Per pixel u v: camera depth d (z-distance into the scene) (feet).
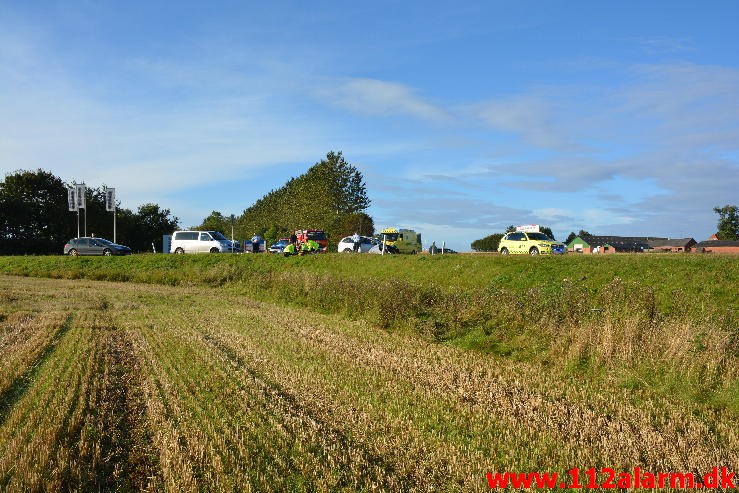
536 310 44.01
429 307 53.11
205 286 97.76
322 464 20.03
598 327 37.09
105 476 19.84
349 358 37.65
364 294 61.21
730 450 22.00
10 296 77.97
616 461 20.52
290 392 29.48
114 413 25.98
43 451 20.59
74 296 81.20
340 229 234.79
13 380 31.12
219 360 36.88
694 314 43.83
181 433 23.08
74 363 35.68
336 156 290.15
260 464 20.17
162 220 276.21
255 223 376.27
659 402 27.96
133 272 114.32
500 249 113.50
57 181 231.91
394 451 21.38
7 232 205.26
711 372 29.73
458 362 36.76
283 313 63.41
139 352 39.91
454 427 24.03
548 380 32.01
